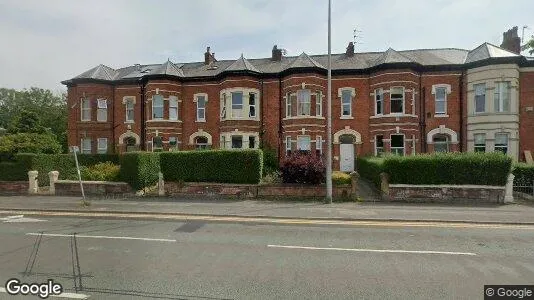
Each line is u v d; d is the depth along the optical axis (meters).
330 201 12.85
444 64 20.95
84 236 8.00
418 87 21.23
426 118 21.23
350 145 22.25
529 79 20.11
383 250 6.79
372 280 5.17
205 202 13.18
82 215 10.84
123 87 25.19
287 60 24.98
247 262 6.03
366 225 9.21
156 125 23.39
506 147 19.59
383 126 20.73
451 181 13.17
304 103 21.55
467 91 20.77
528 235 8.03
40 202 13.35
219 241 7.51
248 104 22.52
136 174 15.20
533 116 19.92
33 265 5.89
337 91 22.31
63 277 5.32
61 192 15.71
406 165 13.41
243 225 9.27
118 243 7.34
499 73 19.53
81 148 24.83
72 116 25.47
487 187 12.90
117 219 10.19
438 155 13.55
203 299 4.50
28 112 27.28
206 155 15.16
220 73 22.83
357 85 22.11
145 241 7.52
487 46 21.20
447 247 7.00
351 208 11.70
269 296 4.58
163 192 14.89
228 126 22.36
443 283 5.05
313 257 6.32
